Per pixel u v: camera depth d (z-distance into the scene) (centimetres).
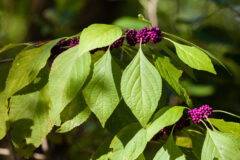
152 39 94
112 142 94
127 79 90
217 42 176
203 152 91
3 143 164
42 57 94
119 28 91
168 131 96
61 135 114
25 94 96
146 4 178
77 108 93
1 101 96
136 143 92
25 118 95
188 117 94
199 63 92
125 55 115
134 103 89
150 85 89
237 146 90
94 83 91
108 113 90
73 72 91
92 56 98
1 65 100
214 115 136
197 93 166
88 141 125
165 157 92
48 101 95
